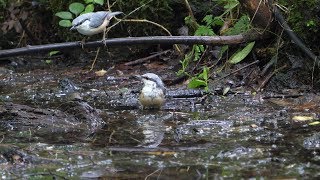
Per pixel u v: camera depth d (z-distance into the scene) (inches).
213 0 534.0
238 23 497.0
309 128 355.9
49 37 619.8
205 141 336.5
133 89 480.1
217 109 416.8
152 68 537.6
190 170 287.4
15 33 629.6
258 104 425.4
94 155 315.3
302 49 452.4
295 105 417.4
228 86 467.8
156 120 392.8
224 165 293.7
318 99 426.0
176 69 527.8
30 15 626.2
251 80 473.1
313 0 462.3
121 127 375.9
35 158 311.3
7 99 465.7
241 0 469.1
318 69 453.7
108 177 280.2
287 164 292.0
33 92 488.4
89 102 451.8
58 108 419.2
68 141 343.9
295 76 461.7
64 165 300.5
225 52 511.5
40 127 374.9
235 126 367.9
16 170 295.0
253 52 494.0
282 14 476.1
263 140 334.3
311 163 292.4
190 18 540.7
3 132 363.6
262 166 290.7
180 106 430.3
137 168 292.0
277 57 474.6
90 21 411.2
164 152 317.4
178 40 443.2
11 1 641.0
